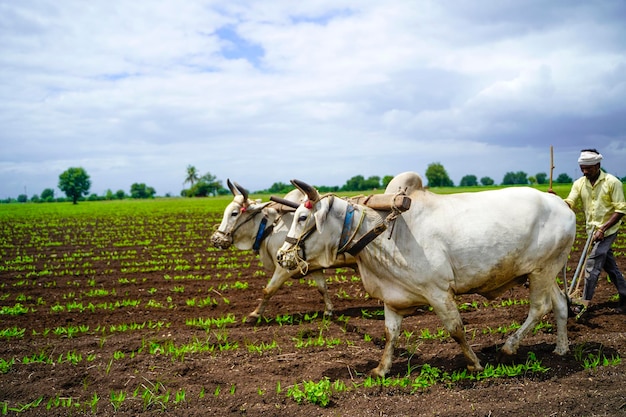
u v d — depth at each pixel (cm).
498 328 732
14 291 1128
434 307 551
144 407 502
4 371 603
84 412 497
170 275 1305
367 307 907
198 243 1994
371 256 563
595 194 725
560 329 608
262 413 484
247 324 827
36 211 5112
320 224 552
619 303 797
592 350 617
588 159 709
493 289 591
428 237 544
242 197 862
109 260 1611
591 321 739
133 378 577
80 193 9444
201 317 868
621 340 643
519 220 561
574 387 518
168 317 872
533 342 664
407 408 486
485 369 561
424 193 576
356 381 562
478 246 545
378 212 563
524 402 485
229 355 655
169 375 588
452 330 549
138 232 2525
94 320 857
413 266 543
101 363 629
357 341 712
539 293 589
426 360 618
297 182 560
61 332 777
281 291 1052
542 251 572
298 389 525
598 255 731
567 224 587
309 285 1103
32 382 573
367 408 489
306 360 628
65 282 1236
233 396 523
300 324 800
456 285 558
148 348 694
